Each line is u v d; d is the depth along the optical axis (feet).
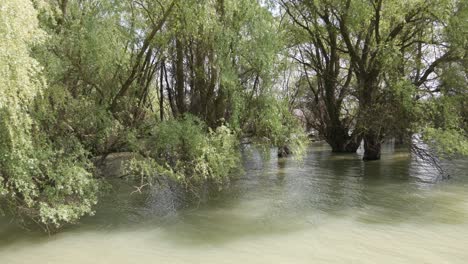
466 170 63.82
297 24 80.89
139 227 35.27
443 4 56.80
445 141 51.93
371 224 35.91
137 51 49.19
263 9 45.55
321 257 28.48
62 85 36.37
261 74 46.65
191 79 54.19
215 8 45.01
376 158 76.95
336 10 67.62
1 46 22.98
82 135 39.19
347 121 91.91
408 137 59.98
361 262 27.53
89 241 31.58
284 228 34.99
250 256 28.76
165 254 29.12
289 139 50.08
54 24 35.50
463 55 60.49
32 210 31.63
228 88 45.68
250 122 48.65
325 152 95.04
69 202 31.86
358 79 72.28
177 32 48.03
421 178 57.67
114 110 44.88
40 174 31.37
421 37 67.36
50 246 30.45
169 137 40.73
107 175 49.16
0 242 31.01
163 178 48.70
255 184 54.03
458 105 60.70
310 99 99.86
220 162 40.70
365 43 69.51
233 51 44.78
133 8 46.88
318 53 87.76
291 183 54.75
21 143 27.35
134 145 41.98
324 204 43.14
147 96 66.85
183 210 40.81
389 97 61.77
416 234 33.12
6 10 22.88
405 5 61.26
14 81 24.17
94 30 38.34
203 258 28.35
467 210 40.09
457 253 28.96
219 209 41.24
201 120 47.29
